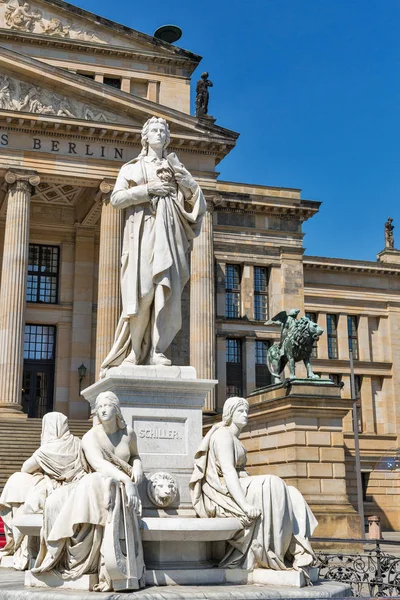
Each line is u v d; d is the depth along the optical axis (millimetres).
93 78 59688
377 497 71062
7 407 44812
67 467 9531
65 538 7672
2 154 48938
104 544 7363
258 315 63625
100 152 51031
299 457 32719
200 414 9312
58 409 54969
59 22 59344
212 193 52875
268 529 8273
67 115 50656
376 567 14500
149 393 9164
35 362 55969
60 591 7410
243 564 8297
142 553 7734
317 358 76562
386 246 84750
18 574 9328
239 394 61562
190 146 52844
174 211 9930
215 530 8062
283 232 64688
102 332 48094
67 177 50062
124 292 9758
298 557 8375
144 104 51906
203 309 50906
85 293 57375
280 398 33844
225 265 63469
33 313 56156
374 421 77750
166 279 9602
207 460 8898
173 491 8656
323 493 32594
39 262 58000
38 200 57375
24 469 10172
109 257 49594
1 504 10180
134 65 60750
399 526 69312
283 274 63938
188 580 8023
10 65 49594
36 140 49938
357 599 6152
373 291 80312
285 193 65000
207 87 61500
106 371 9562
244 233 63688
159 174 9938
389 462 69875
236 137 53406
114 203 9852
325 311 78375
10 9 58188
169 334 9781
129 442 8555
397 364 79500
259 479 8516
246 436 37062
